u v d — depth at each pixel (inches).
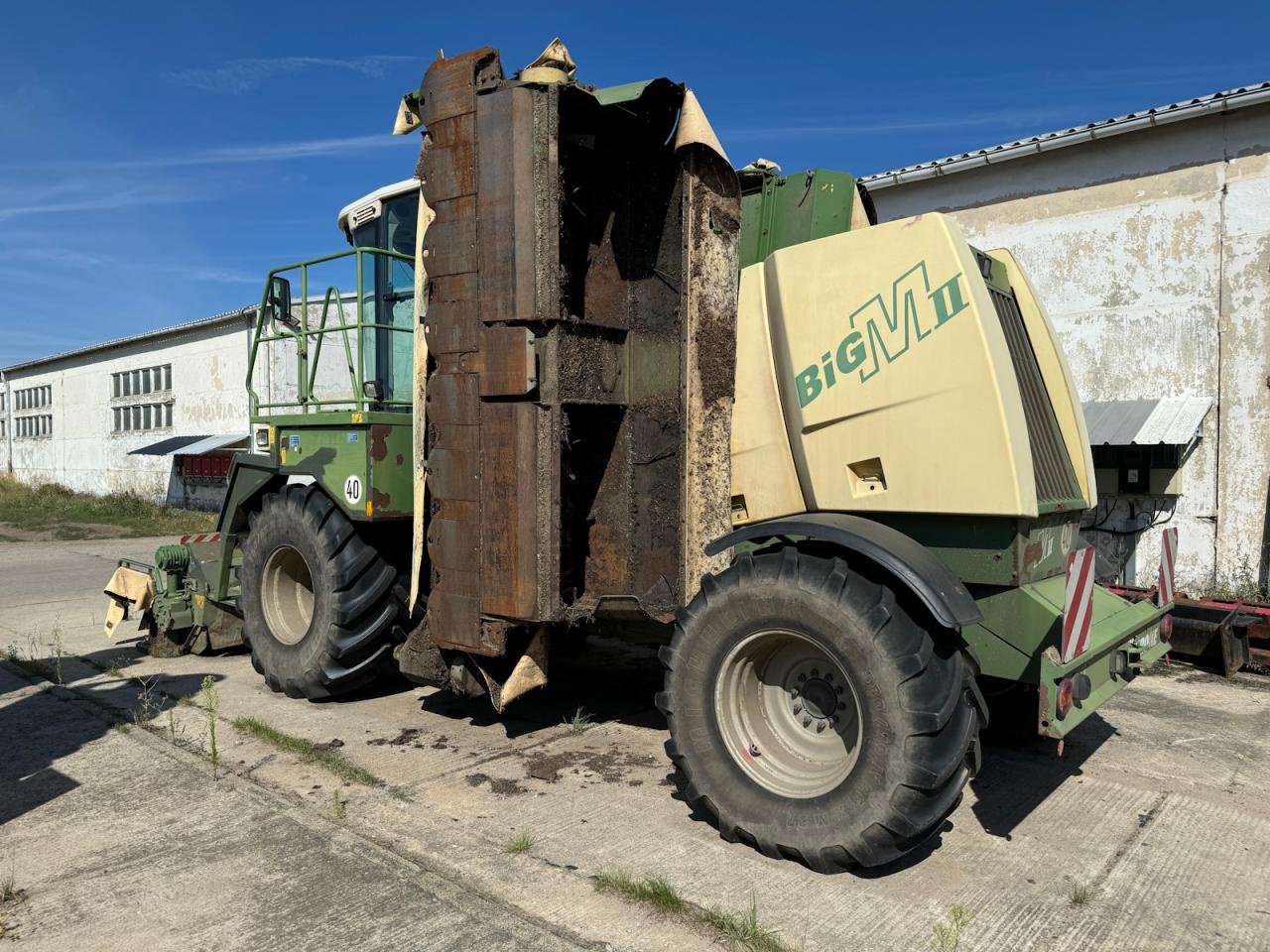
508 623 153.3
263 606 216.4
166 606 243.4
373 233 231.8
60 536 684.1
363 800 149.0
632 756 172.4
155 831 137.6
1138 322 330.6
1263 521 305.6
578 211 159.0
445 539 160.2
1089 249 341.1
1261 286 303.9
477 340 153.2
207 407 825.5
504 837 135.3
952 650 121.2
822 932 109.0
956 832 139.7
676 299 155.6
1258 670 242.4
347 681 201.8
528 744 178.9
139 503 866.1
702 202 144.5
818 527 125.9
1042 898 118.6
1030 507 120.8
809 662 134.6
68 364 1091.3
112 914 113.4
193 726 188.7
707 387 145.7
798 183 161.8
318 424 202.2
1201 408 309.6
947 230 125.6
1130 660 150.1
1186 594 301.0
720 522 148.3
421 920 111.7
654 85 140.9
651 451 159.2
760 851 130.0
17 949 105.9
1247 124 305.3
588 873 124.0
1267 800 153.1
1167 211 322.7
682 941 107.6
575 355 150.9
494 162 149.4
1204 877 125.4
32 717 196.1
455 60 154.1
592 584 165.2
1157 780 162.1
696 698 134.3
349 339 217.3
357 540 199.8
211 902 116.1
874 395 132.0
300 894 118.0
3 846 133.1
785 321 141.6
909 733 113.6
